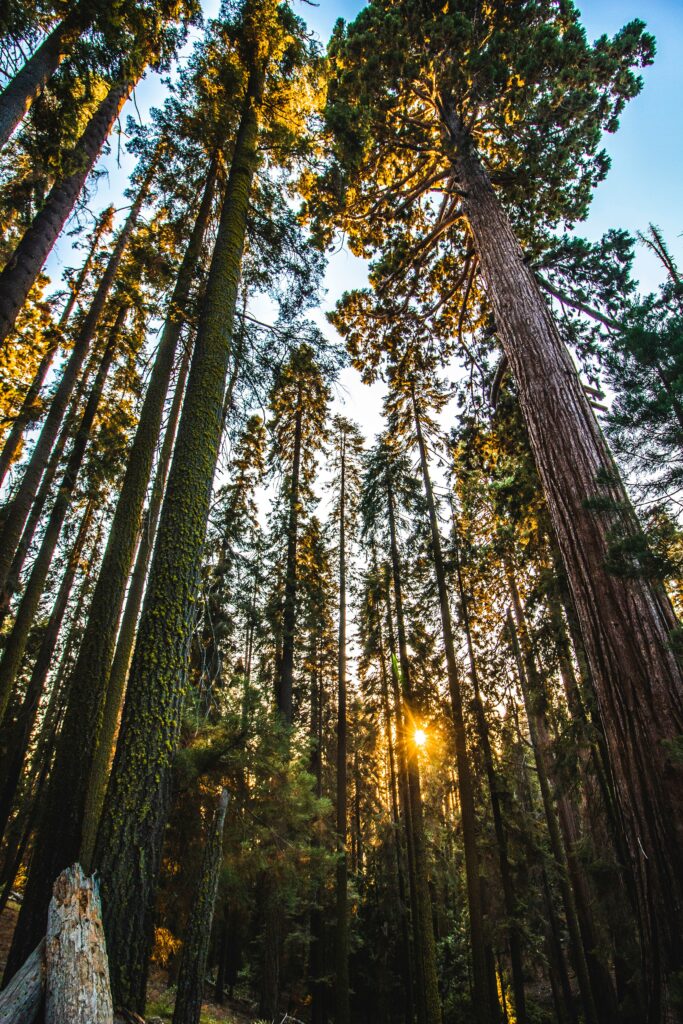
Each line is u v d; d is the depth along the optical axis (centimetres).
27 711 952
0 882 1137
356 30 784
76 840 568
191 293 897
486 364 1053
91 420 1010
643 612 373
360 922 1571
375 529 1456
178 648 491
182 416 609
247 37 888
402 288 1078
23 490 852
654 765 330
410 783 1117
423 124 866
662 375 338
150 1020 358
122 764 426
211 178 943
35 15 514
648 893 316
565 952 1534
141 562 916
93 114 768
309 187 991
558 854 1149
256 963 1684
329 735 2091
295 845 589
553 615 880
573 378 523
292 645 1298
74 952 301
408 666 1227
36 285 1055
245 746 501
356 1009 1562
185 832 494
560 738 845
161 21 684
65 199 652
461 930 1600
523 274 626
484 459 1100
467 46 724
